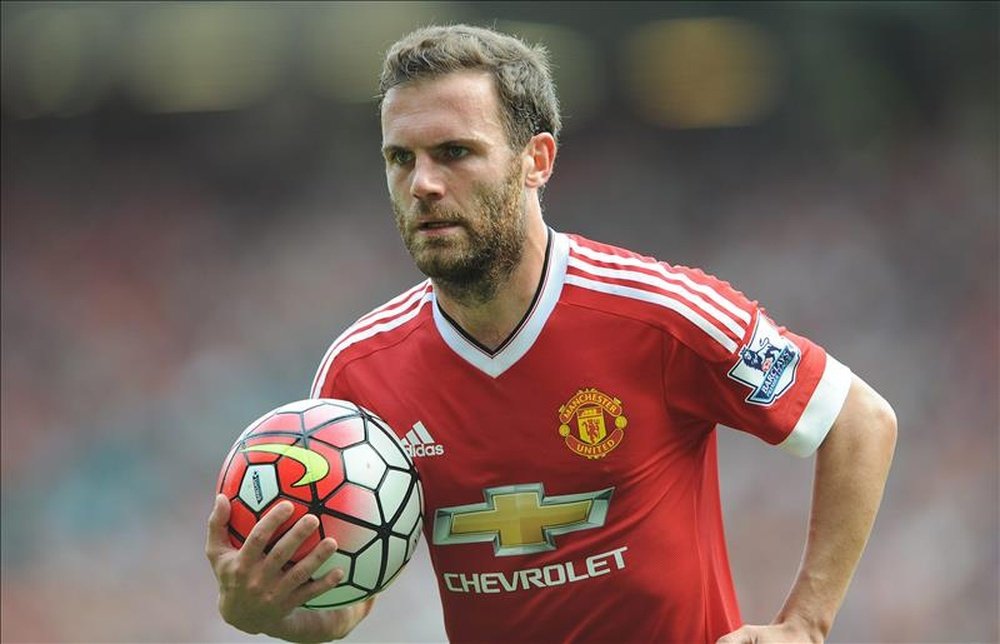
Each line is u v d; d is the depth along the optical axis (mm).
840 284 80375
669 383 13422
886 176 85688
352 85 84375
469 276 12805
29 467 69562
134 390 76062
